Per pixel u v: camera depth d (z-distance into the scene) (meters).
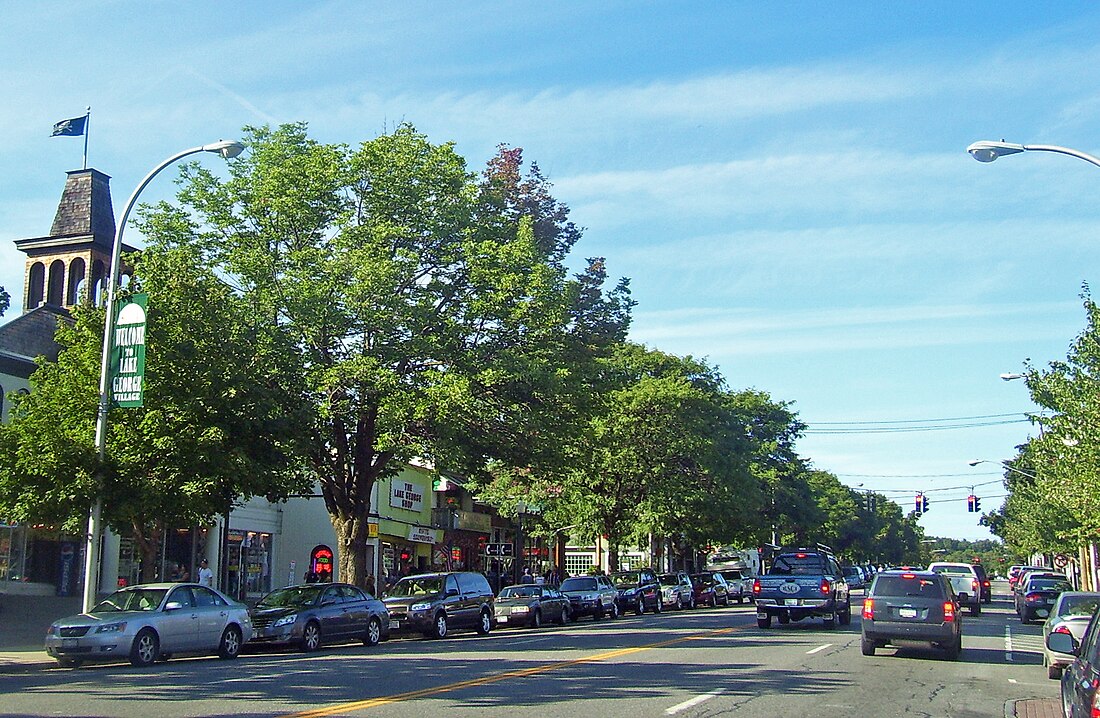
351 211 28.92
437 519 51.41
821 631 27.70
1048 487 30.42
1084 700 7.75
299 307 25.92
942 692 15.23
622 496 49.22
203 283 24.28
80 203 36.25
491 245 28.53
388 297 26.42
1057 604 20.06
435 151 30.06
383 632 24.84
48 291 35.12
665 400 46.62
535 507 50.38
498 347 28.97
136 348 21.16
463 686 14.34
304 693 13.44
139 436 22.20
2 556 27.66
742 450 55.25
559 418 30.03
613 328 35.53
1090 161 17.38
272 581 40.41
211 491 22.30
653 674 16.27
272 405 23.91
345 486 30.58
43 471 21.00
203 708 11.90
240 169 29.97
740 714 12.21
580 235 41.28
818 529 78.06
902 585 20.83
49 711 11.72
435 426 27.20
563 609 35.75
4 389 28.05
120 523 22.36
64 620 18.44
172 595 19.44
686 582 52.12
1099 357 25.08
